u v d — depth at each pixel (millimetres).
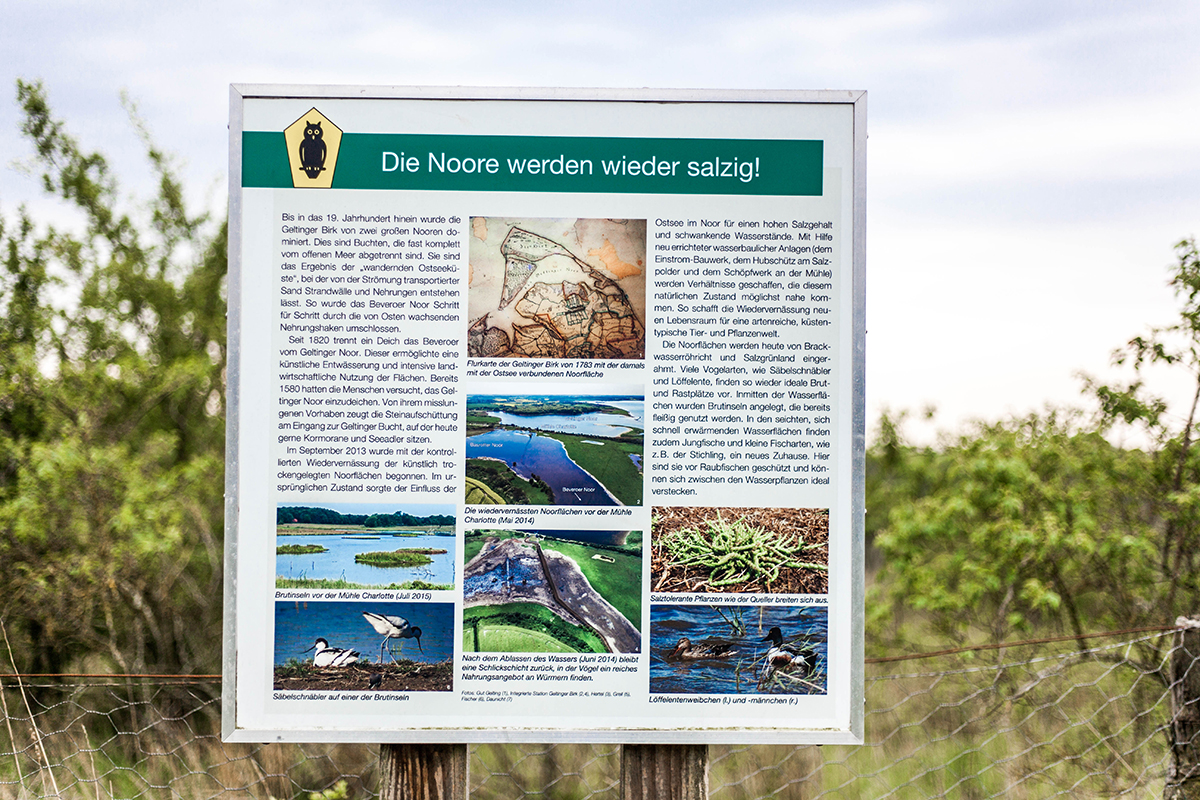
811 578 2209
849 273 2221
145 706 5594
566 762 4586
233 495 2170
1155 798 3779
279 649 2178
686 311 2217
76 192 7840
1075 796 4031
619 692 2191
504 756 4598
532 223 2211
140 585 6117
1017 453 5492
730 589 2205
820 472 2213
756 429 2209
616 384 2205
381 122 2209
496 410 2199
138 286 7828
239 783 4535
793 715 2199
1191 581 5047
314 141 2199
